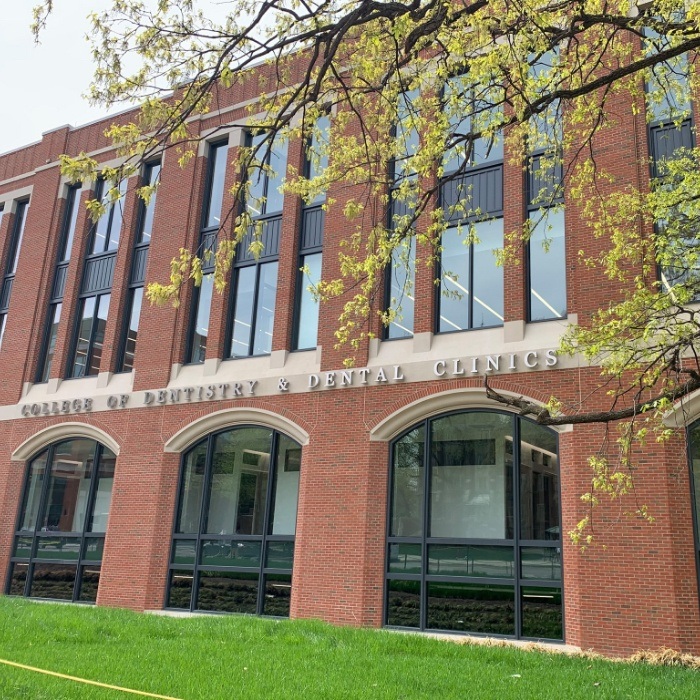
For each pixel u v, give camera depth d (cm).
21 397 2372
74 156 2575
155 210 2261
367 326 1755
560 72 1137
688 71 1199
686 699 845
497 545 1510
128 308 2273
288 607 1727
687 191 1048
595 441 1417
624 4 1070
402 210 1814
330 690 845
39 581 2158
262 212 2084
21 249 2580
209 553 1884
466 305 1680
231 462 1925
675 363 920
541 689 882
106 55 963
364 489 1650
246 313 2036
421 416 1653
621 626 1311
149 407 2061
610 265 1173
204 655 1050
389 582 1605
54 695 788
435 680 914
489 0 942
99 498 2142
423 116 1439
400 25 892
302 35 947
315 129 1193
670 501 1324
